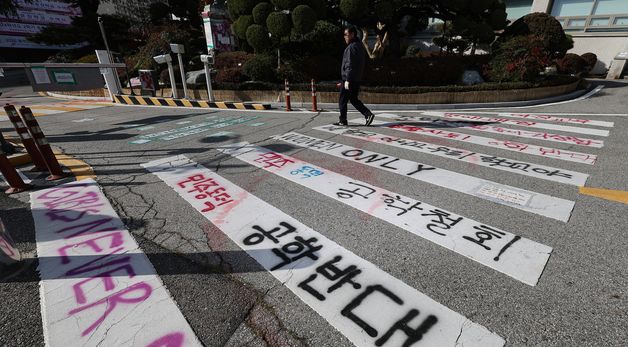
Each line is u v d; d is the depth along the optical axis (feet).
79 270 7.47
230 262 7.65
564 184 11.38
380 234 8.60
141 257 7.91
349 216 9.57
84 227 9.32
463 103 29.50
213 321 6.02
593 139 17.02
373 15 35.22
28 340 5.72
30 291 6.86
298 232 8.82
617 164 13.23
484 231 8.58
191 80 37.65
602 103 28.91
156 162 14.78
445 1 32.55
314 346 5.49
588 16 49.03
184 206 10.46
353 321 5.93
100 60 37.65
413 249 7.92
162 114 27.99
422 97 29.71
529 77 31.09
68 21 96.07
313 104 27.22
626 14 46.09
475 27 32.12
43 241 8.66
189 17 61.93
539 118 22.86
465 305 6.21
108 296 6.65
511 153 14.94
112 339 5.66
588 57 48.60
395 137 18.04
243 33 33.60
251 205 10.41
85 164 14.73
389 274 7.11
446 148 15.88
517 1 53.72
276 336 5.69
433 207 9.96
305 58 35.17
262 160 14.65
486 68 33.83
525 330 5.63
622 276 6.82
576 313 5.94
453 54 43.34
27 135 13.60
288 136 18.71
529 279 6.80
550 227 8.68
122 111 30.53
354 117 24.12
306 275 7.14
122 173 13.52
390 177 12.40
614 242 7.96
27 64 18.56
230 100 35.12
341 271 7.24
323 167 13.61
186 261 7.72
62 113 30.45
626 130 18.88
